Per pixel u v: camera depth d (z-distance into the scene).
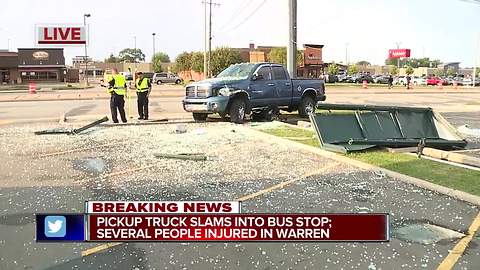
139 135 13.09
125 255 4.93
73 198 6.86
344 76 76.50
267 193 7.15
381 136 11.45
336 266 4.71
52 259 4.84
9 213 6.19
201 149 10.85
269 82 16.72
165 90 44.47
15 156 10.09
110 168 8.88
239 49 86.88
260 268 4.66
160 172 8.53
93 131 13.92
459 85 74.88
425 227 5.77
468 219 6.07
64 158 9.84
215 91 15.44
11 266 4.68
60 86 60.62
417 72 139.38
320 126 10.99
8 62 76.94
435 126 12.35
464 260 4.85
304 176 8.25
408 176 8.02
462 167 8.80
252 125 15.32
